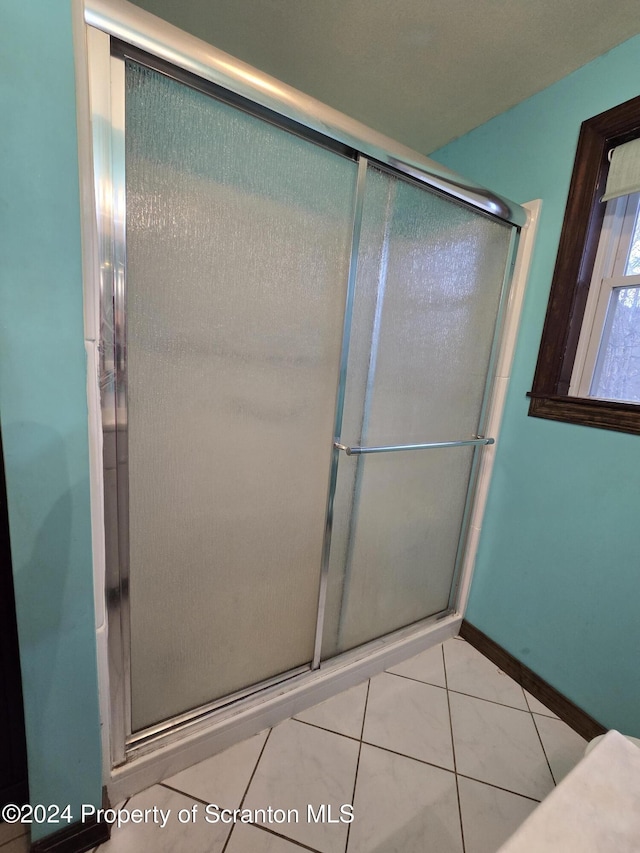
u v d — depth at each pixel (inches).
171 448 33.7
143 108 27.2
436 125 58.2
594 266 47.9
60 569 27.4
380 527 51.6
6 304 22.8
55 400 25.2
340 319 40.7
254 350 36.3
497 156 55.5
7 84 20.8
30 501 25.5
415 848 35.2
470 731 47.0
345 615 51.6
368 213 39.8
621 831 16.4
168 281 30.7
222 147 30.8
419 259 45.0
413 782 40.8
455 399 54.0
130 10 24.5
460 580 63.2
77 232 24.1
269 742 43.8
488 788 40.7
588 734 46.3
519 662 54.9
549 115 48.8
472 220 48.3
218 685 42.6
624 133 42.3
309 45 44.1
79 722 30.7
